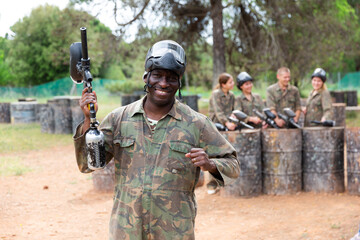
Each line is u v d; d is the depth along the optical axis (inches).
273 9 625.0
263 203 231.8
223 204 232.8
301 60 678.5
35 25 1112.8
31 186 281.1
